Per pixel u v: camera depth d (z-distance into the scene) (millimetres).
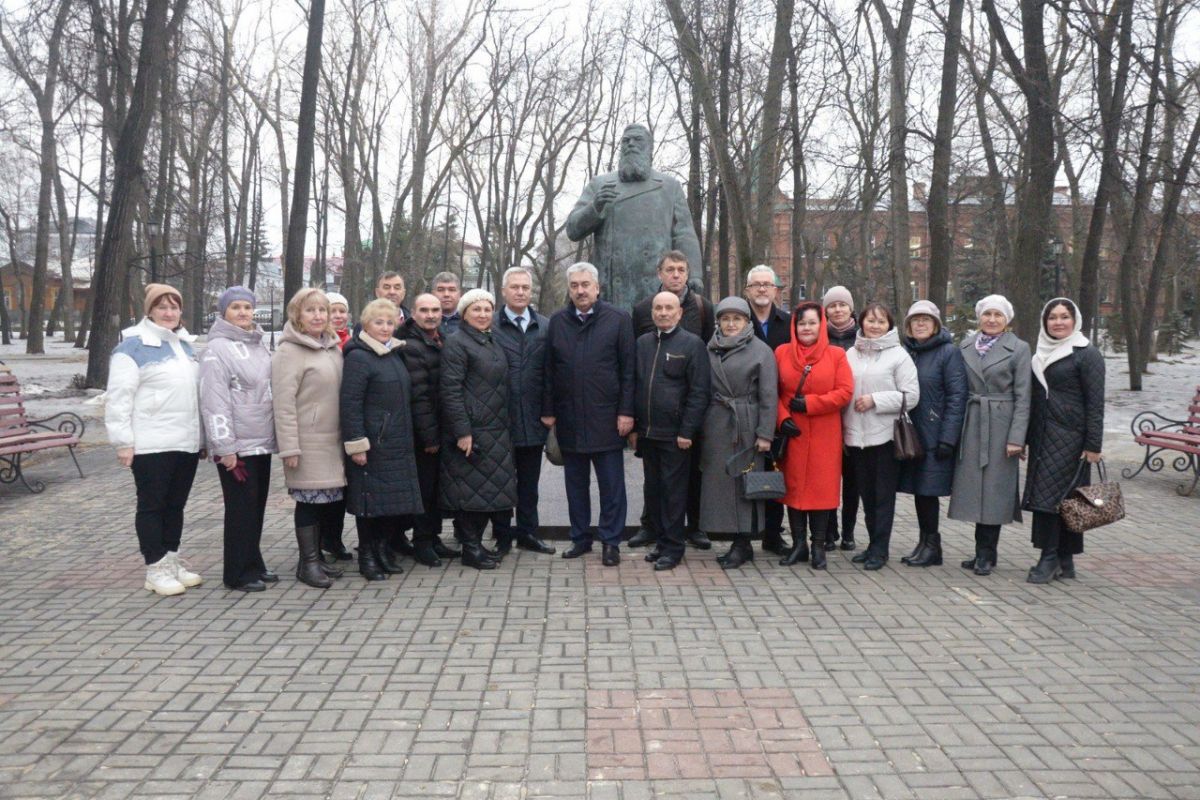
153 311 5453
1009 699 3920
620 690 3996
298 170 14086
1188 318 46719
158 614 5059
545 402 6203
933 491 5957
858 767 3307
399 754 3396
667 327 5898
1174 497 8906
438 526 6410
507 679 4113
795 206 21344
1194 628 4898
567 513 6957
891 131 15648
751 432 5969
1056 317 5715
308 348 5516
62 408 15422
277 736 3541
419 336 6016
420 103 29531
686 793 3119
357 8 26031
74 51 16859
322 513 6172
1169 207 19062
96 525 7398
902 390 5867
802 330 5961
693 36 16469
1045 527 5816
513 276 6230
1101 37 14297
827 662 4348
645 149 8273
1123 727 3646
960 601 5359
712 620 4969
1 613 5082
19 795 3098
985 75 18250
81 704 3836
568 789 3145
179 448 5430
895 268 17859
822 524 6062
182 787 3152
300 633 4738
